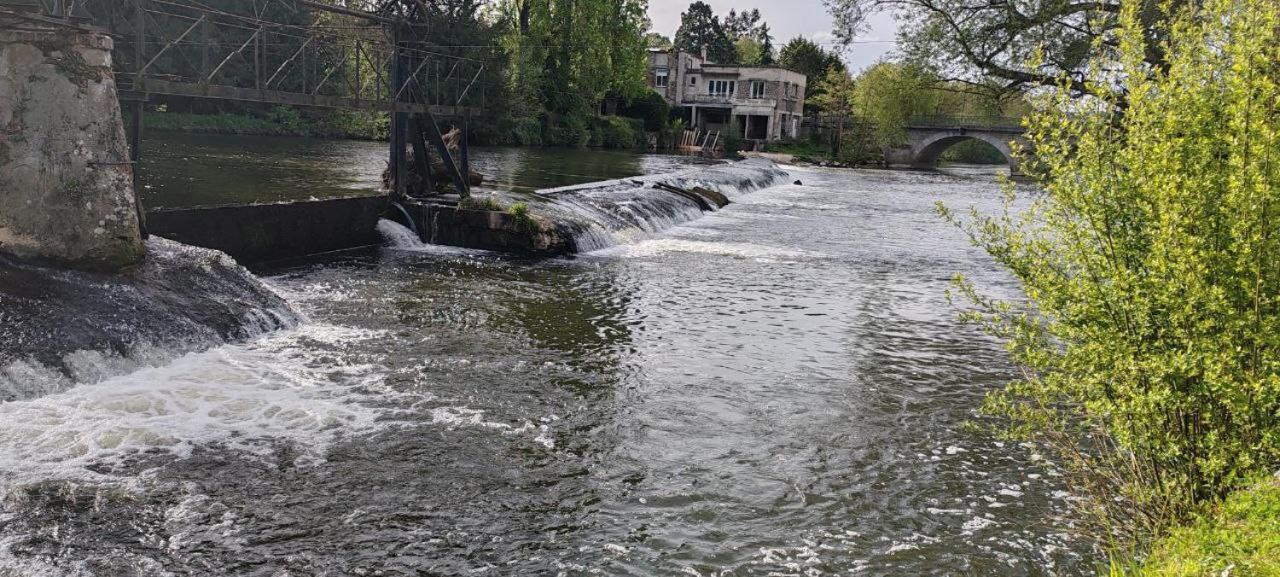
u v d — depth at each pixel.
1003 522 7.15
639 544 6.68
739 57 136.12
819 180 51.69
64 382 8.67
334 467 7.63
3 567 5.80
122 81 12.75
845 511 7.34
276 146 35.41
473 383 10.02
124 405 8.49
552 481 7.66
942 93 19.23
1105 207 5.62
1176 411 5.68
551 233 18.70
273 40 35.97
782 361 11.59
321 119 45.84
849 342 12.71
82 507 6.63
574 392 9.94
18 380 8.35
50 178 10.04
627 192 26.55
